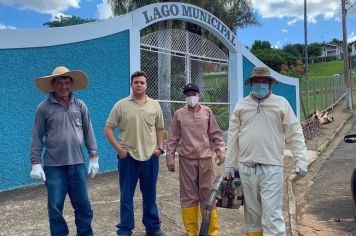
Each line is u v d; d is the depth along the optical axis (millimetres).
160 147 5137
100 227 5598
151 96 10430
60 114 4250
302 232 5832
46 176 4258
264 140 4207
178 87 11266
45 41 7941
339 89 31828
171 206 6609
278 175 4211
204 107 5121
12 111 7566
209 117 5074
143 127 4926
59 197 4246
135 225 5676
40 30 7867
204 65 12266
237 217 6188
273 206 4148
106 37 8969
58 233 4281
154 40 10492
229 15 20766
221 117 12812
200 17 11430
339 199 7445
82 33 8508
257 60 14258
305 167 4176
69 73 4254
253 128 4250
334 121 20734
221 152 5008
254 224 4395
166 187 7797
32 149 4188
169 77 10852
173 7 10477
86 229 4465
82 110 4453
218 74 12828
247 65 13703
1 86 7426
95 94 8797
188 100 4973
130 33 9430
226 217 6180
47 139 4242
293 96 18469
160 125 5164
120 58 9258
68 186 4359
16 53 7594
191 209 4965
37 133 4219
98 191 7395
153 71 10484
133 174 4914
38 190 7473
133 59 9477
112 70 9102
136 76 4969
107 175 8641
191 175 4926
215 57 12617
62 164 4238
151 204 5102
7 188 7508
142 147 4926
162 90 10695
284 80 17703
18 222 5777
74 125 4324
